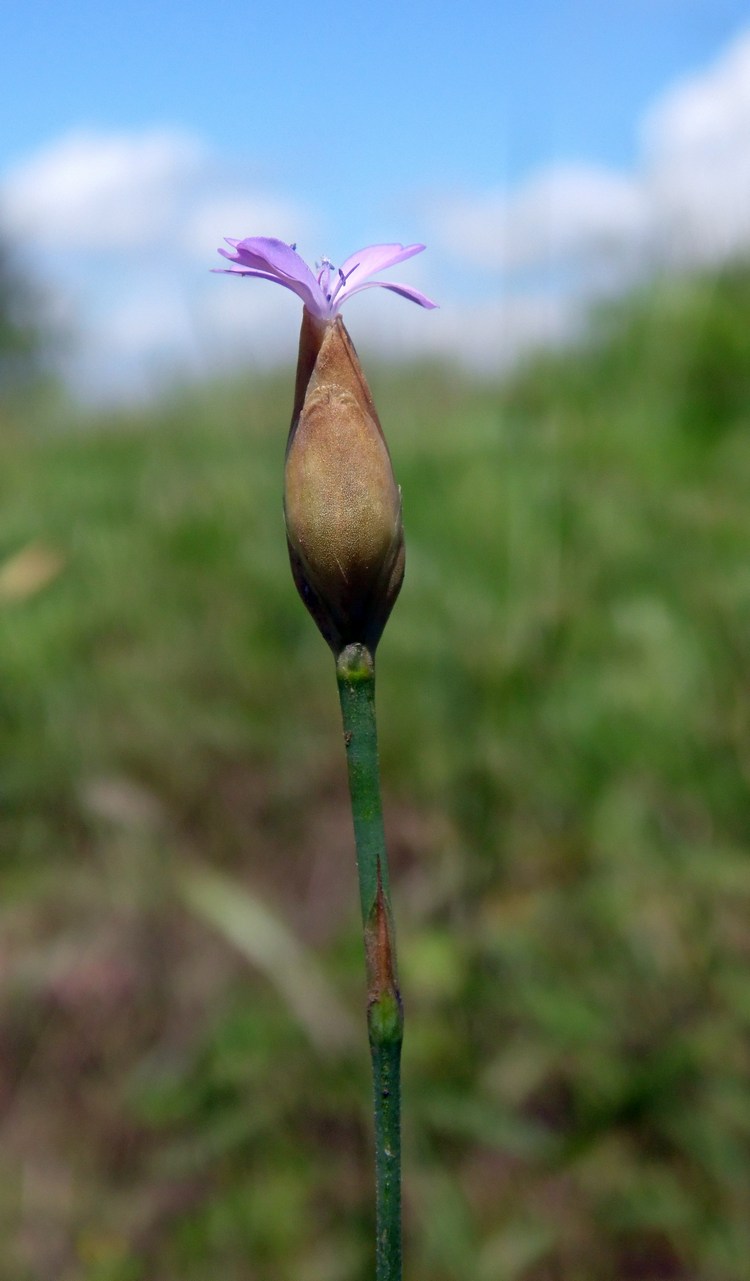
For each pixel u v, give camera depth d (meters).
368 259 0.09
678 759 0.19
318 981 0.16
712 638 0.21
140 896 0.19
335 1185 0.15
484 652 0.21
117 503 0.31
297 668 0.24
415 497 0.28
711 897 0.17
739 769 0.18
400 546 0.09
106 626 0.25
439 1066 0.15
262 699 0.23
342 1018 0.16
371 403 0.09
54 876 0.19
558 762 0.19
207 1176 0.15
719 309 0.33
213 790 0.21
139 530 0.29
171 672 0.23
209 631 0.25
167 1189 0.15
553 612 0.22
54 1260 0.14
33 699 0.22
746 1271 0.13
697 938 0.16
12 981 0.18
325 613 0.09
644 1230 0.14
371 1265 0.14
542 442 0.28
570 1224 0.14
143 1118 0.16
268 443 0.34
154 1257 0.14
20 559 0.25
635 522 0.24
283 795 0.21
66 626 0.25
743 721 0.19
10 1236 0.15
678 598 0.22
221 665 0.24
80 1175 0.15
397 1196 0.09
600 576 0.23
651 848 0.18
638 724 0.19
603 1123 0.14
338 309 0.09
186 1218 0.15
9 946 0.18
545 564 0.23
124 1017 0.17
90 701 0.22
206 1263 0.14
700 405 0.31
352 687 0.09
